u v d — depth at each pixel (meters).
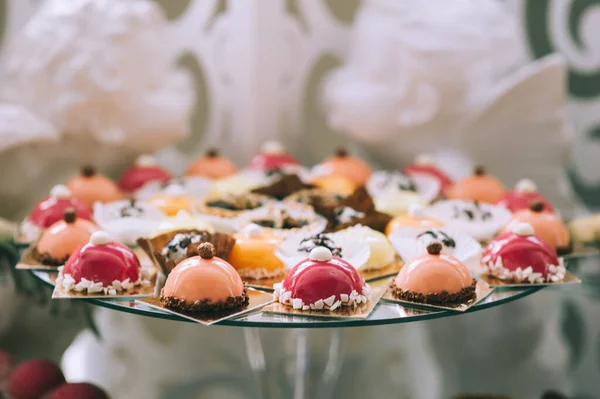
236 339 0.84
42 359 0.77
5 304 0.82
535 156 0.99
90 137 0.95
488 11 0.99
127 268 0.70
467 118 0.98
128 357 0.79
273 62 1.07
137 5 0.96
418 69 0.97
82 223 0.76
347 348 0.82
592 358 0.78
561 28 1.12
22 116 0.90
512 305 0.86
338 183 0.91
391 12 0.99
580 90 1.13
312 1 1.08
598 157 1.14
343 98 1.02
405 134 1.00
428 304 0.67
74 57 0.92
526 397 0.73
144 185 0.93
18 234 0.84
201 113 1.13
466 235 0.75
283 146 1.10
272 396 0.75
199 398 0.74
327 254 0.67
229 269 0.67
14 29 1.07
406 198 0.85
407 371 0.78
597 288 0.84
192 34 1.08
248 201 0.85
